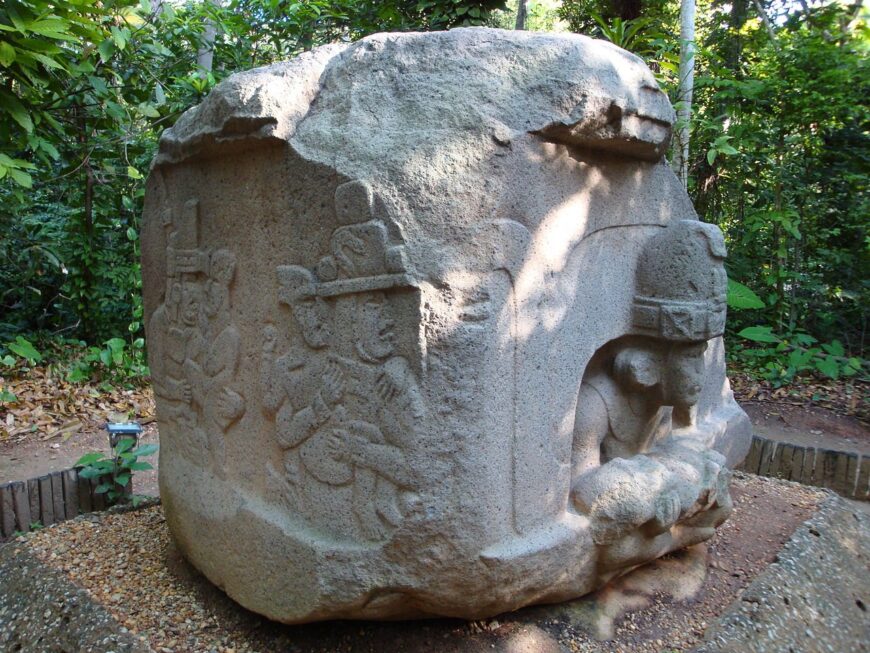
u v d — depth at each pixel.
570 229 1.60
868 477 3.18
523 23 5.88
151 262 2.18
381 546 1.47
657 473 1.74
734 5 5.39
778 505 2.60
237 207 1.75
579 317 1.66
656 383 1.87
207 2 4.79
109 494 2.74
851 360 4.71
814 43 4.70
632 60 1.65
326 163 1.50
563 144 1.55
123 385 4.53
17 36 2.88
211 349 1.89
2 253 4.66
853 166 5.04
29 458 3.58
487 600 1.51
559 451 1.62
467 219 1.40
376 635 1.67
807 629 1.87
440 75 1.51
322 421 1.57
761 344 5.42
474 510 1.43
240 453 1.83
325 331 1.55
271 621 1.76
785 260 5.34
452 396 1.40
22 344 4.19
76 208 5.18
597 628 1.72
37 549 2.22
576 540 1.61
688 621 1.81
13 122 3.49
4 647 1.88
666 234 1.83
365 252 1.44
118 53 4.04
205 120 1.74
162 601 1.91
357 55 1.61
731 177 5.47
